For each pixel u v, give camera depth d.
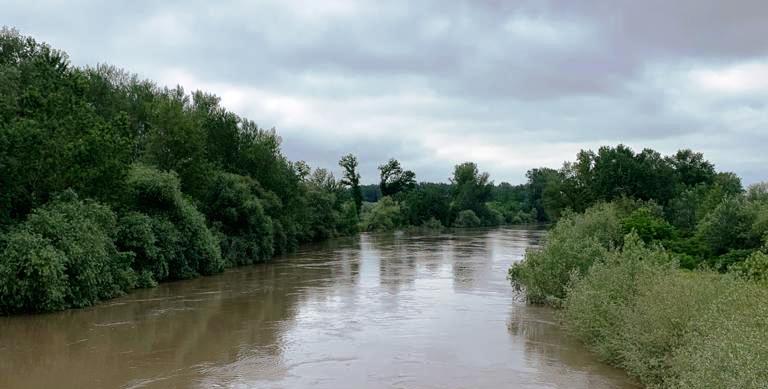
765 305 10.37
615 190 61.53
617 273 16.09
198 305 24.48
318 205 74.50
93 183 29.16
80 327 20.00
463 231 98.56
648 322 12.87
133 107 48.09
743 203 29.25
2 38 40.84
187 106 52.34
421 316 21.19
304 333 18.66
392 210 109.12
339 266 40.75
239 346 17.06
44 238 22.95
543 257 23.09
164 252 32.38
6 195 23.95
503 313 21.66
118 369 14.82
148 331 19.31
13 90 30.62
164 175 34.34
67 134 27.42
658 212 45.50
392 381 13.48
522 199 155.75
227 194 43.25
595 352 15.58
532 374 13.97
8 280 21.31
